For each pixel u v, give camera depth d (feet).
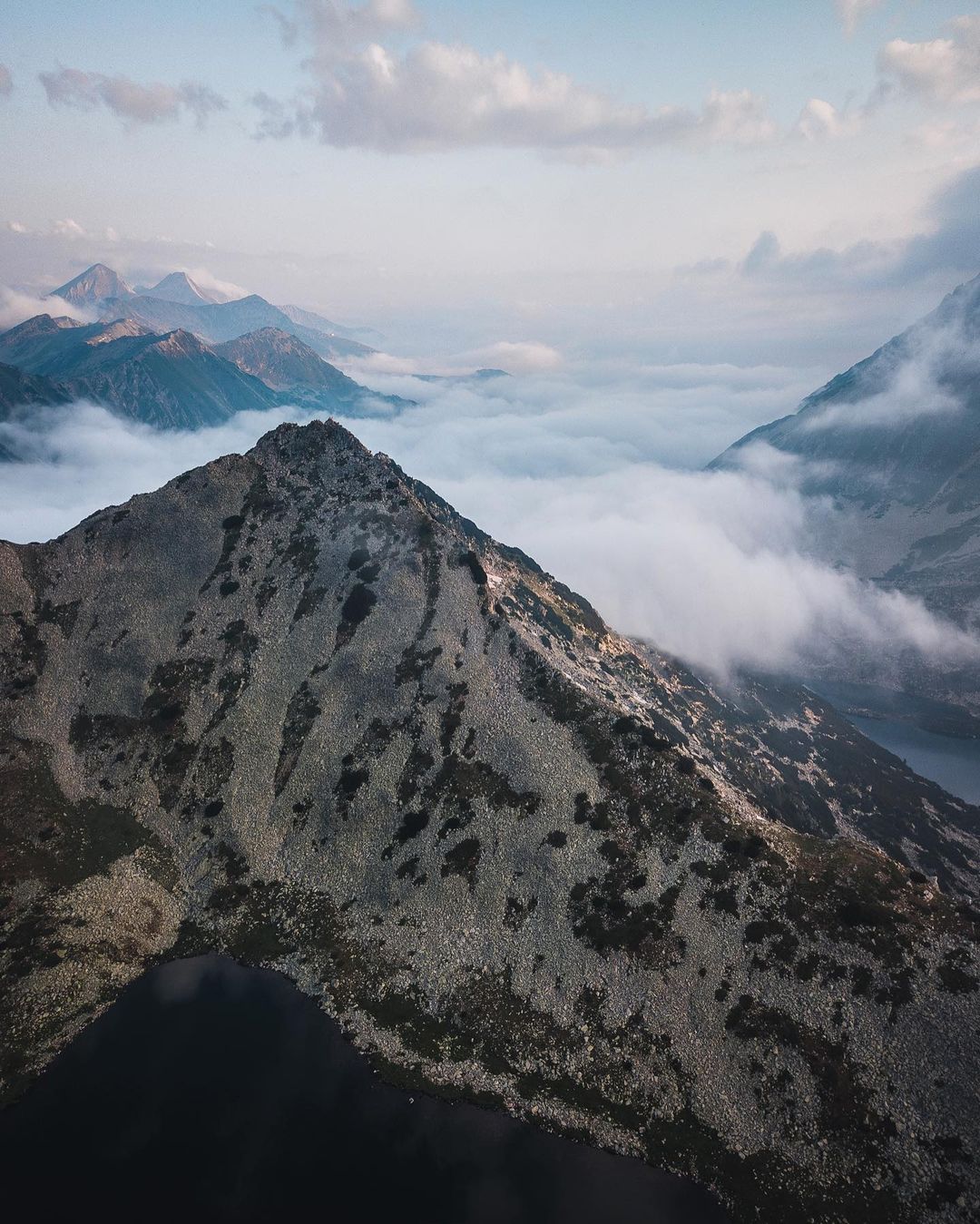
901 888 293.64
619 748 358.64
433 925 321.93
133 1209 220.23
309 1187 228.43
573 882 317.83
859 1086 242.37
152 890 350.43
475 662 407.85
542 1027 282.15
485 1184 231.50
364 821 363.35
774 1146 237.66
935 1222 212.64
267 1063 273.33
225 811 378.73
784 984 269.23
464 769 367.45
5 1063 270.26
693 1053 263.49
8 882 338.75
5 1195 223.92
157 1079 266.57
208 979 313.94
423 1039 283.79
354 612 442.91
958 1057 240.12
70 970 308.60
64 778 398.01
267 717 409.28
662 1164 238.68
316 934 329.72
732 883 300.61
